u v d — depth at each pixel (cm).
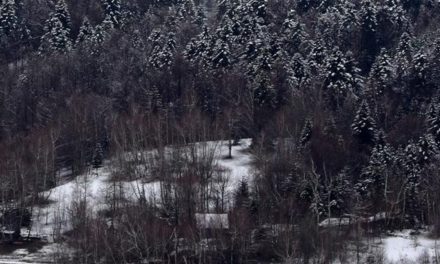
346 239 7362
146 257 7106
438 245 7462
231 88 10894
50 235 8200
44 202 8806
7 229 8212
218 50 11619
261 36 11950
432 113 9438
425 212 8012
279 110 10125
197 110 10325
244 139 10500
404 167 8412
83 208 7731
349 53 11188
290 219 7462
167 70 11719
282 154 8856
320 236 7106
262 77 10462
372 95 10481
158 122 9712
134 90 11469
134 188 8556
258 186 8331
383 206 8056
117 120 10325
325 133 9038
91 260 7125
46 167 8981
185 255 7156
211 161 8894
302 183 8125
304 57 12100
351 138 9206
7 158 9056
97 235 7188
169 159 9144
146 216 7488
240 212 7450
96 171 9775
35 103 11225
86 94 11206
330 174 8319
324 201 8031
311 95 10281
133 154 9388
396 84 10894
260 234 7462
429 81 10850
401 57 11369
